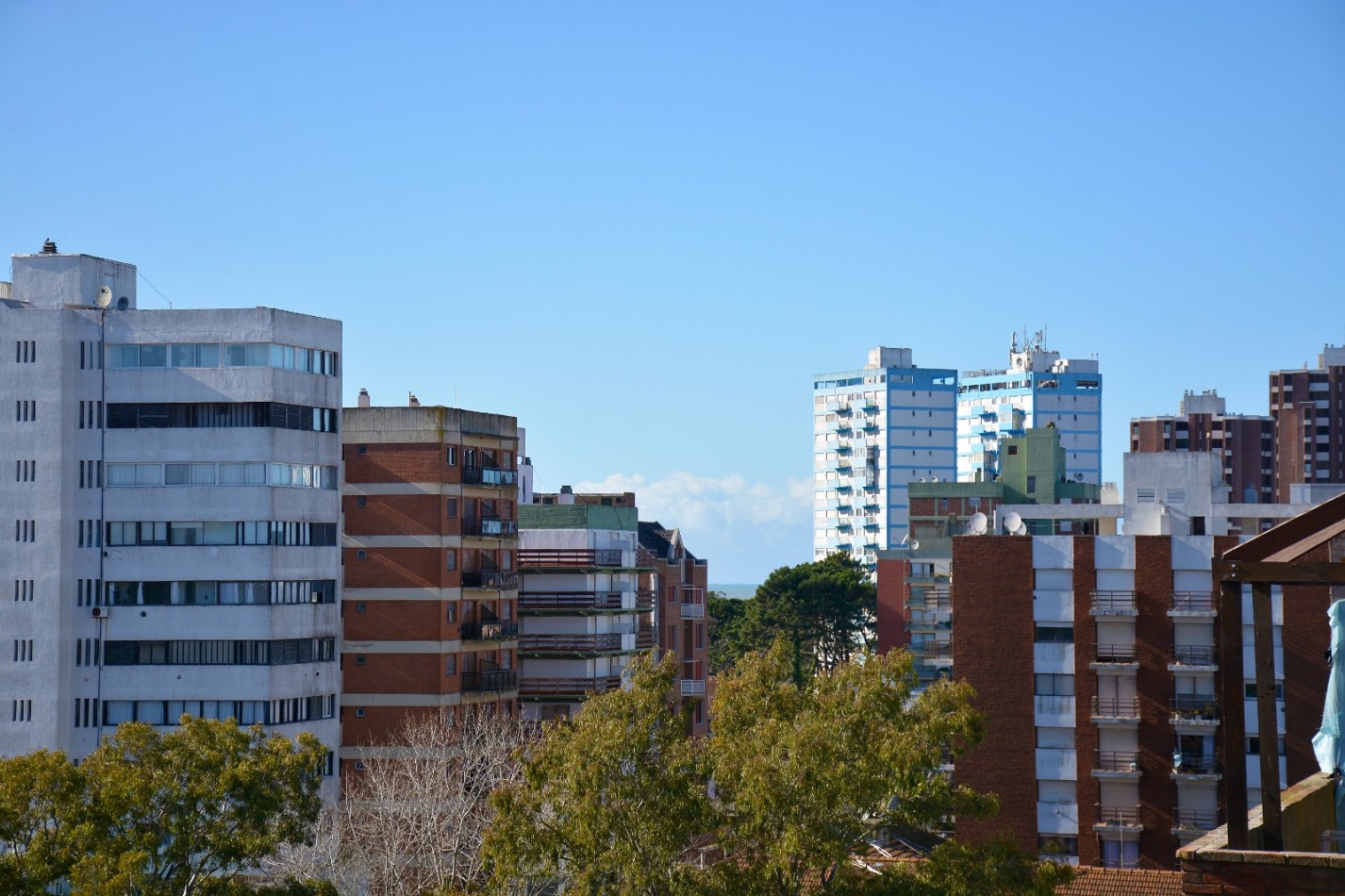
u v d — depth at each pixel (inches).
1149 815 3718.0
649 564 5521.7
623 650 5027.1
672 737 2058.3
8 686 3801.7
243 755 2394.2
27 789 2176.4
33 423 3836.1
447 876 3181.6
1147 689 3752.5
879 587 6451.8
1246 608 3727.9
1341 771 1275.8
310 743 2386.8
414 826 3449.8
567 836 2003.0
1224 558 1069.1
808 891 2034.9
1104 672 3769.7
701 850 2315.5
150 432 3841.0
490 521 4525.1
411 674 4281.5
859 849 2048.5
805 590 7470.5
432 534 4308.6
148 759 2303.2
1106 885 3083.2
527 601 4825.3
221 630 3789.4
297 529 3885.3
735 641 7667.3
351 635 4318.4
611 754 1969.7
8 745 3794.3
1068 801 3772.1
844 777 1966.0
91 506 3841.0
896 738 2023.9
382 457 4350.4
